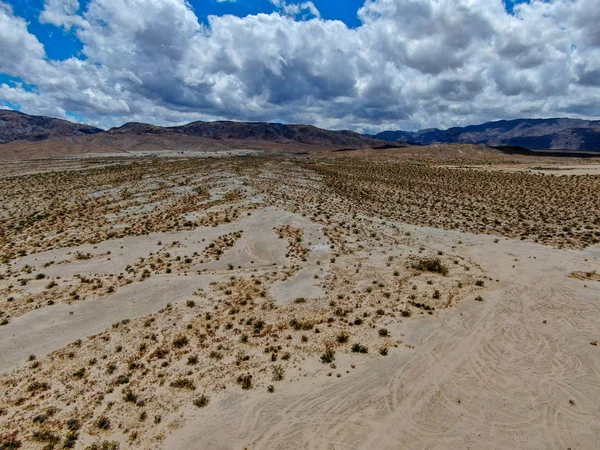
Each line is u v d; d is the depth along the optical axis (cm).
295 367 1572
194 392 1423
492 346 1719
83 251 3125
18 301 2192
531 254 2941
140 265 2803
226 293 2283
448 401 1377
